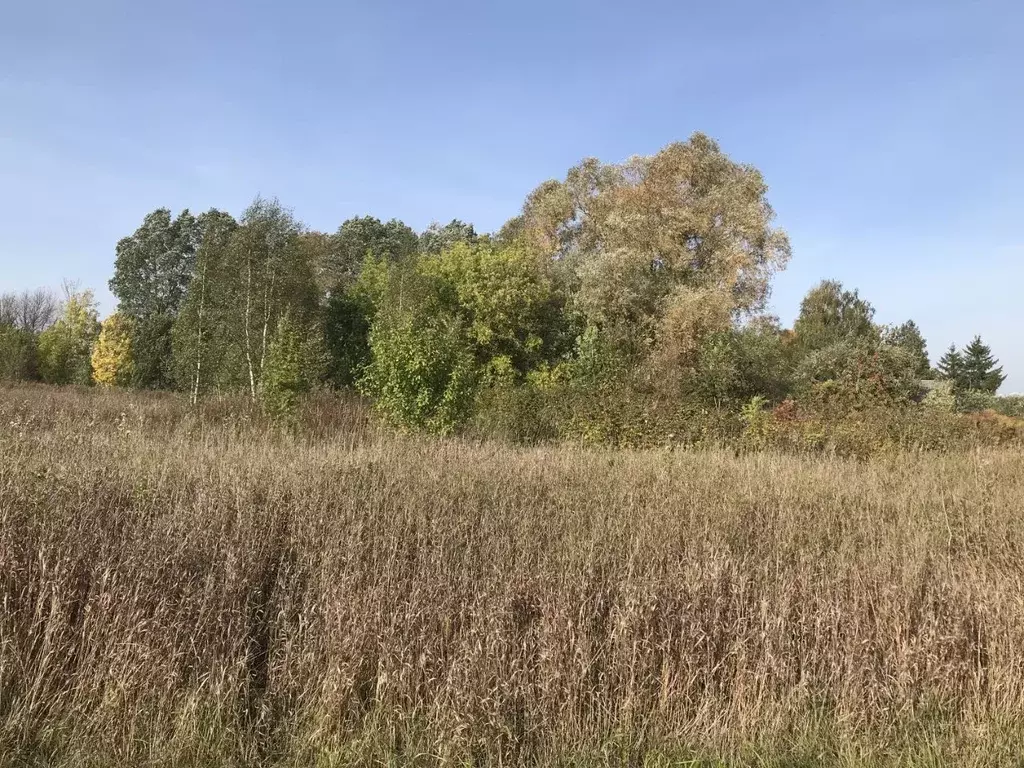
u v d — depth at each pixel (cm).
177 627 394
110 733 357
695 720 392
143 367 3644
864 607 462
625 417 1423
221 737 358
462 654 395
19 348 3594
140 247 5381
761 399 1708
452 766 351
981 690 434
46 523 472
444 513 596
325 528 536
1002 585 500
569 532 566
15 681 379
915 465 1130
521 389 1727
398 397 1335
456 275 2811
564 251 3344
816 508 773
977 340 4881
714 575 459
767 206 2783
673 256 2684
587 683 395
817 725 402
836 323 3812
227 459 769
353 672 387
